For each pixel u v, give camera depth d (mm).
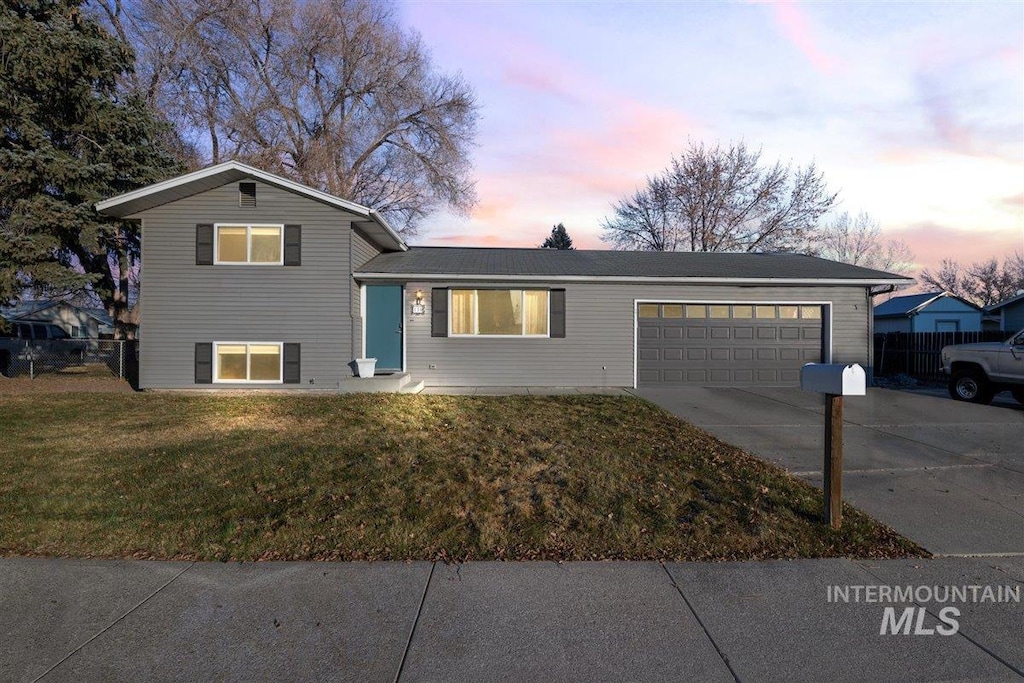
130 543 4480
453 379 14773
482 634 3348
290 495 5500
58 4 15461
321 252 13688
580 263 16125
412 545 4512
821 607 3672
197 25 23469
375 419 9469
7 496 5422
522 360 14820
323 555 4352
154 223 13594
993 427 9516
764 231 30188
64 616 3492
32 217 14398
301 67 26516
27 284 15297
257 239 13695
